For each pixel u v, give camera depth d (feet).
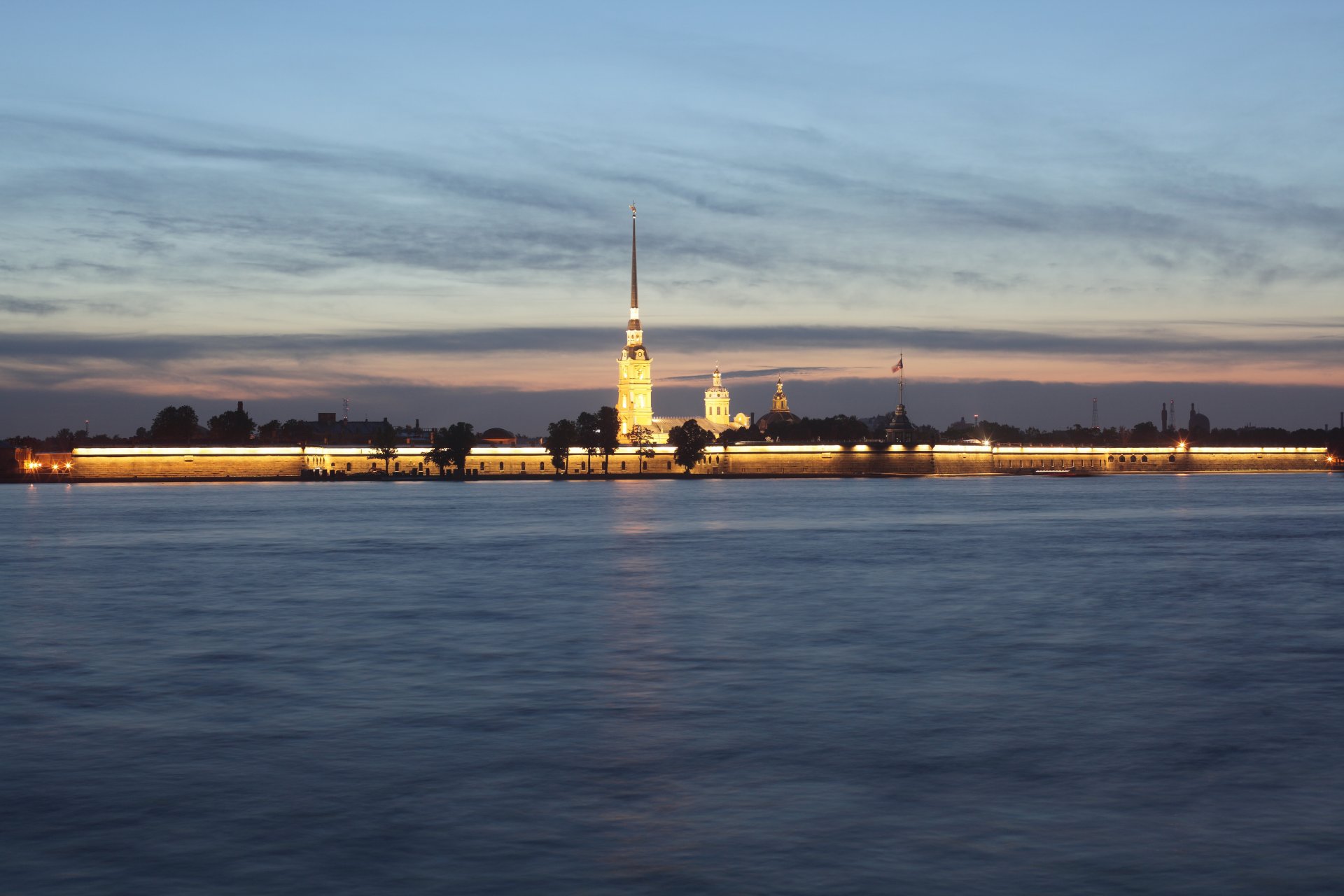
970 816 118.52
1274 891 100.27
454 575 357.00
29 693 177.58
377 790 127.24
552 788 127.85
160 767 135.95
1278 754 141.79
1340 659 206.18
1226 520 654.94
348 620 257.14
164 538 526.98
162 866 106.22
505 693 176.45
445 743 146.41
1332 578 343.26
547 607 279.28
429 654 211.61
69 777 132.16
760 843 111.14
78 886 101.91
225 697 174.09
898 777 131.85
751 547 462.60
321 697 173.88
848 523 629.51
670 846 110.52
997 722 157.89
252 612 270.87
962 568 377.30
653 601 289.53
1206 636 233.14
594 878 103.04
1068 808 120.98
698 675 191.01
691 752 142.10
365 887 101.60
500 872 104.47
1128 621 254.68
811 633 236.84
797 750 143.43
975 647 219.41
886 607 278.26
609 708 165.89
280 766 136.36
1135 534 540.52
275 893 100.42
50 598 299.58
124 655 211.41
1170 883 101.71
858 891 100.32
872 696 174.40
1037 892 100.01
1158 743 146.92
